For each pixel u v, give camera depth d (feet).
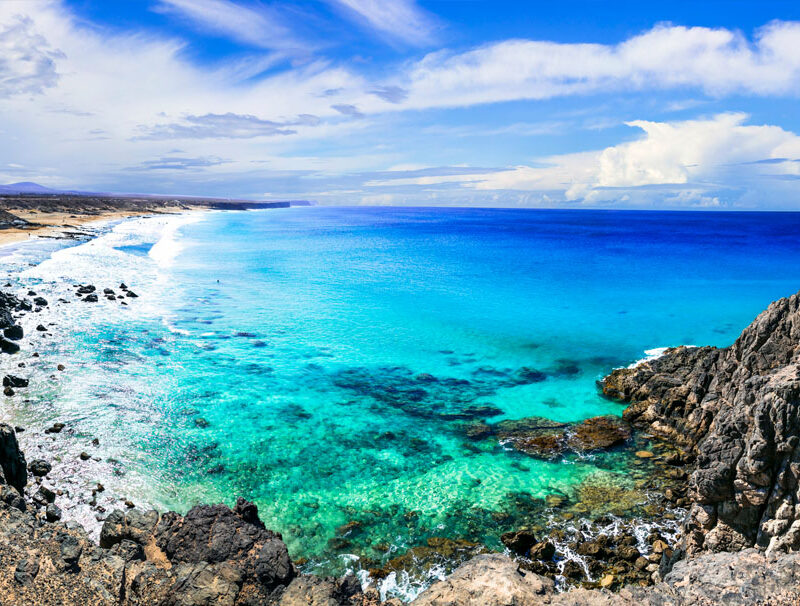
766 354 58.08
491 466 63.57
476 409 79.36
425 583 44.78
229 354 97.40
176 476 57.88
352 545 49.06
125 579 34.40
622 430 72.90
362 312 135.03
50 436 62.54
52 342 94.02
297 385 85.15
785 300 58.18
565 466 64.03
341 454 64.85
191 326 114.01
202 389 80.69
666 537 51.70
